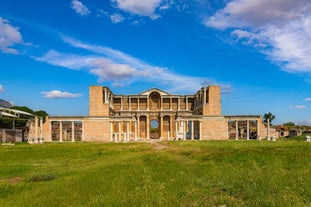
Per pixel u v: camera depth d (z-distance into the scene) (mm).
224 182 15109
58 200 12594
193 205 10945
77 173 21734
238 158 25250
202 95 98250
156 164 24109
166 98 109938
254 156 25469
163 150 40938
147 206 10656
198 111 102062
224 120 93312
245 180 15141
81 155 38750
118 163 26156
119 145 60188
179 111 105625
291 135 108938
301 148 32688
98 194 13406
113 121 94500
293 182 14109
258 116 91938
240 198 12031
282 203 10609
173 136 105000
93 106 95438
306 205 10422
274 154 26297
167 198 11844
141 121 107500
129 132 95938
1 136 84562
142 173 19422
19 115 108062
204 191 13430
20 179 20969
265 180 14664
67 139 102688
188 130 108000
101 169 22562
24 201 12773
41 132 88438
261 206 10750
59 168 26359
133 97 109125
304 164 20984
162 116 104562
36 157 36500
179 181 15969
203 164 23156
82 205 11648
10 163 30312
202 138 92875
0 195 14875
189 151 34562
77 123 106062
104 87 97062
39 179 19828
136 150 44938
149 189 13641
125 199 11867
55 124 102188
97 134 93625
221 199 11680
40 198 13141
